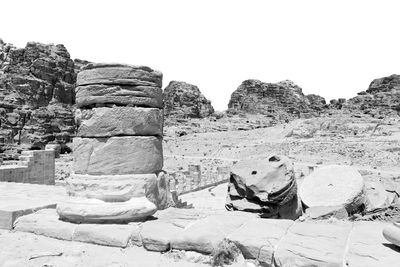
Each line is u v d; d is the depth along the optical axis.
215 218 7.35
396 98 97.62
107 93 8.10
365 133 72.50
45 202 9.43
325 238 6.01
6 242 6.96
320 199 10.93
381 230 6.62
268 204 11.24
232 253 5.83
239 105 129.00
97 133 8.05
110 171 7.99
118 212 7.22
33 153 20.44
